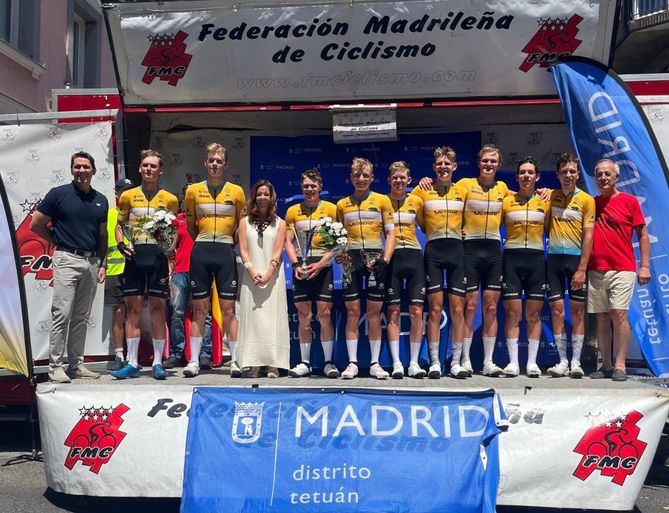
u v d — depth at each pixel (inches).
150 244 204.8
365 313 236.7
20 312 202.8
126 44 232.4
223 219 212.2
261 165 270.7
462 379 203.6
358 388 174.1
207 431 168.7
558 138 264.1
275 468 161.8
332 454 163.5
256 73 233.8
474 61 227.6
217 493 159.0
